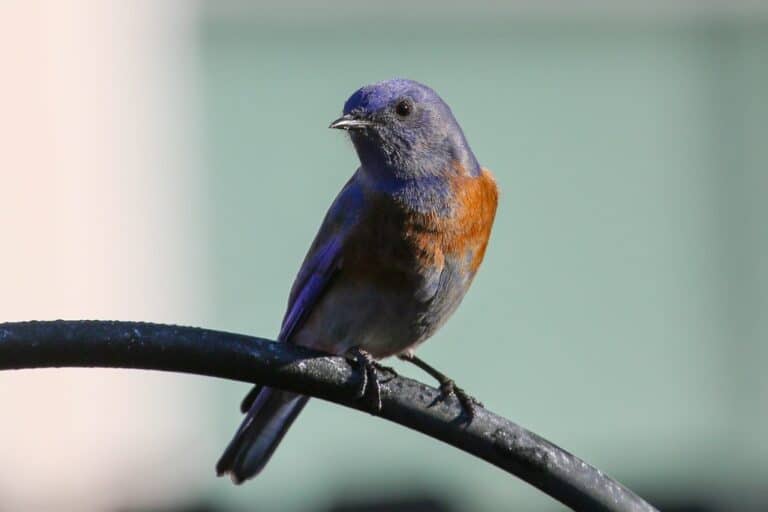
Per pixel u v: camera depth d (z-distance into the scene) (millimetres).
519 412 15430
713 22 15578
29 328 6762
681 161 15586
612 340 15594
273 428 9211
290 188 14977
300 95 15016
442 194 9094
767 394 15594
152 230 14523
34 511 13617
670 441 15555
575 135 15516
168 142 14648
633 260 15641
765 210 15648
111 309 14281
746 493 15375
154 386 14133
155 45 14656
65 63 14266
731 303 15695
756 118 15609
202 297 14742
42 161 14141
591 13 15438
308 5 14977
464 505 14344
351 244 9062
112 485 13867
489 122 15414
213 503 14195
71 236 14156
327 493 14250
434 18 15258
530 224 15500
